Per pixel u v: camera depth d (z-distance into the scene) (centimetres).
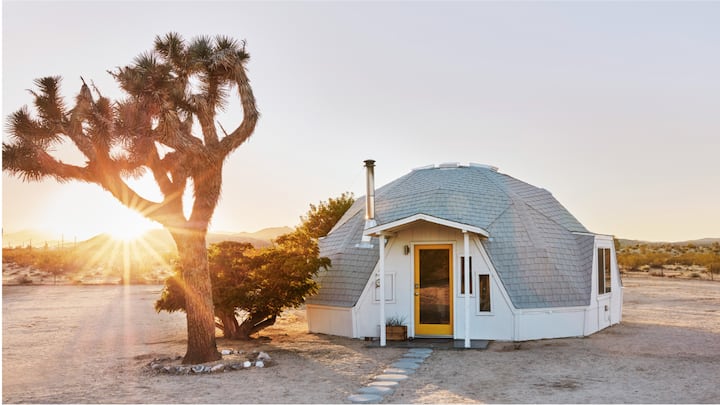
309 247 1762
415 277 1741
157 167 1316
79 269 6419
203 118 1327
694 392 1020
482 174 2064
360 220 2027
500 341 1645
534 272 1722
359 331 1772
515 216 1853
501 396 1018
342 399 1012
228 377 1203
